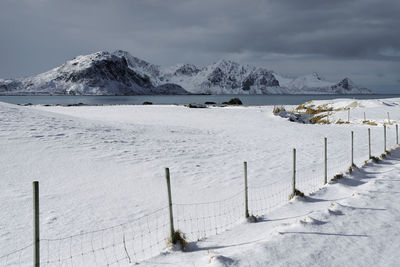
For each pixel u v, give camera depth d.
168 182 6.57
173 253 6.23
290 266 5.54
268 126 37.78
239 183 13.03
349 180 13.03
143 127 28.06
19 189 10.92
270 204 10.12
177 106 66.50
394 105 64.75
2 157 14.00
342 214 8.38
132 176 13.28
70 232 7.94
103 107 66.31
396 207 9.05
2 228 8.06
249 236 7.07
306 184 12.79
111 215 9.12
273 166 16.55
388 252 6.20
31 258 6.61
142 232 7.92
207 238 7.08
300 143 25.33
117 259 6.37
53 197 10.41
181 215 9.13
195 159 17.38
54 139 18.09
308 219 7.70
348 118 49.12
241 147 22.30
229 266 5.44
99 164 14.65
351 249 6.28
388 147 24.06
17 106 26.88
